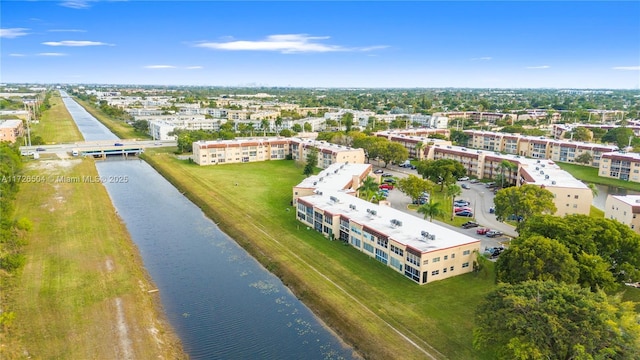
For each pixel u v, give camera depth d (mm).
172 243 109312
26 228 102375
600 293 58656
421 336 67188
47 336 66375
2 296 76500
